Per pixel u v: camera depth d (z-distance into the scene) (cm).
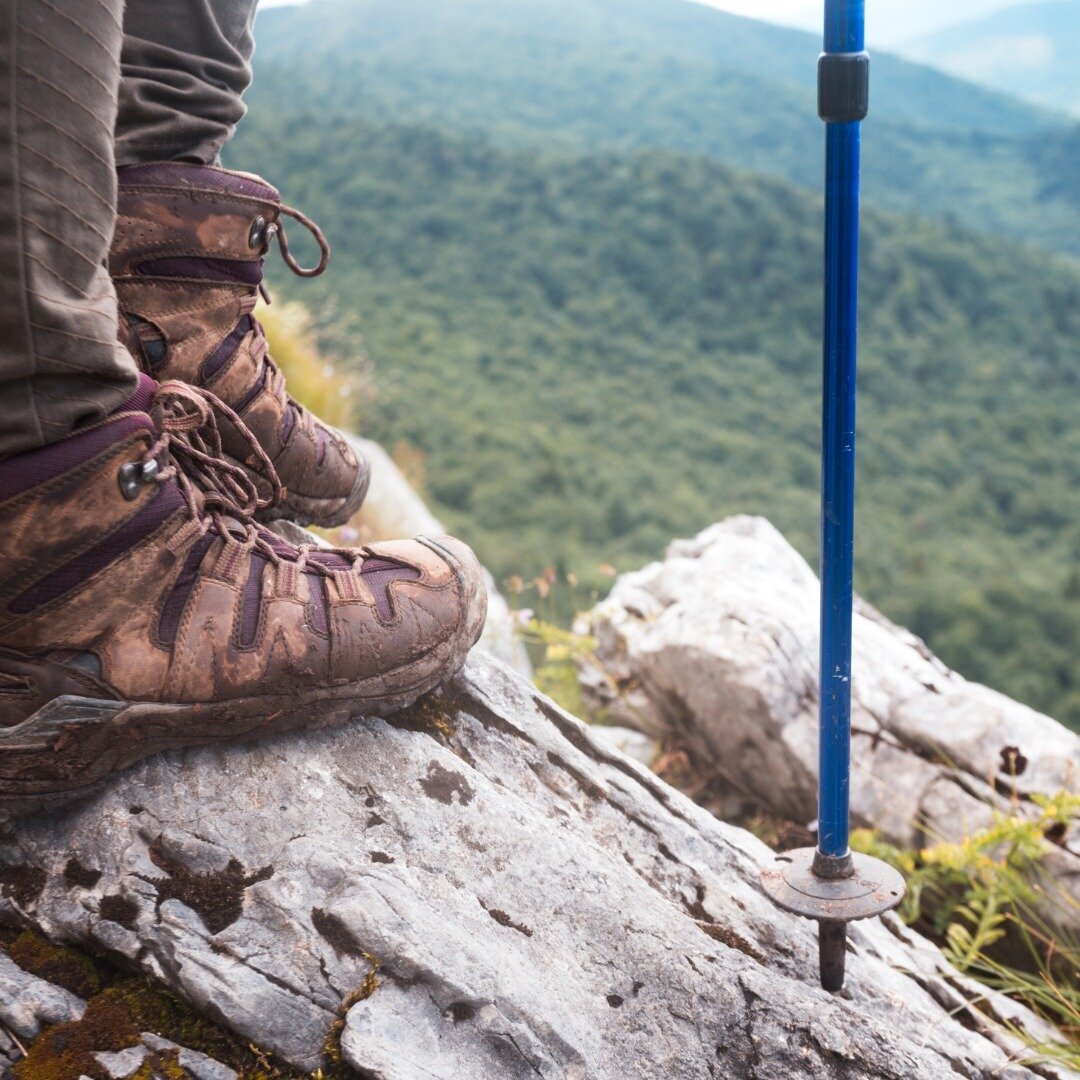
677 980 116
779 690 244
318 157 16088
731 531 344
